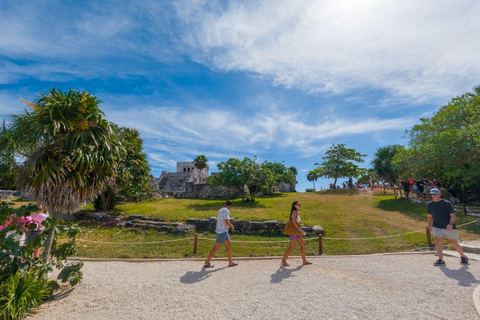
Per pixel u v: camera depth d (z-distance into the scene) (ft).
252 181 66.39
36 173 14.96
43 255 15.79
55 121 15.14
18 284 12.62
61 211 16.42
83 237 34.68
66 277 15.33
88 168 16.52
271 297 14.49
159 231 37.24
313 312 12.47
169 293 15.31
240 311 12.67
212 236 35.27
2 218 14.26
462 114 58.80
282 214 45.65
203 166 178.29
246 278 18.34
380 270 20.16
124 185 53.57
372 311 12.51
